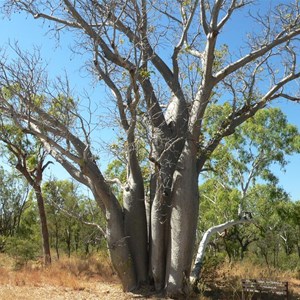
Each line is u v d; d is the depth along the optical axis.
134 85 11.79
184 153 12.98
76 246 31.64
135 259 13.21
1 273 15.22
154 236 12.99
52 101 13.39
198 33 14.73
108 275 16.11
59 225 29.02
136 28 12.34
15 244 21.12
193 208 12.68
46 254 19.75
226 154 21.92
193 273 13.45
